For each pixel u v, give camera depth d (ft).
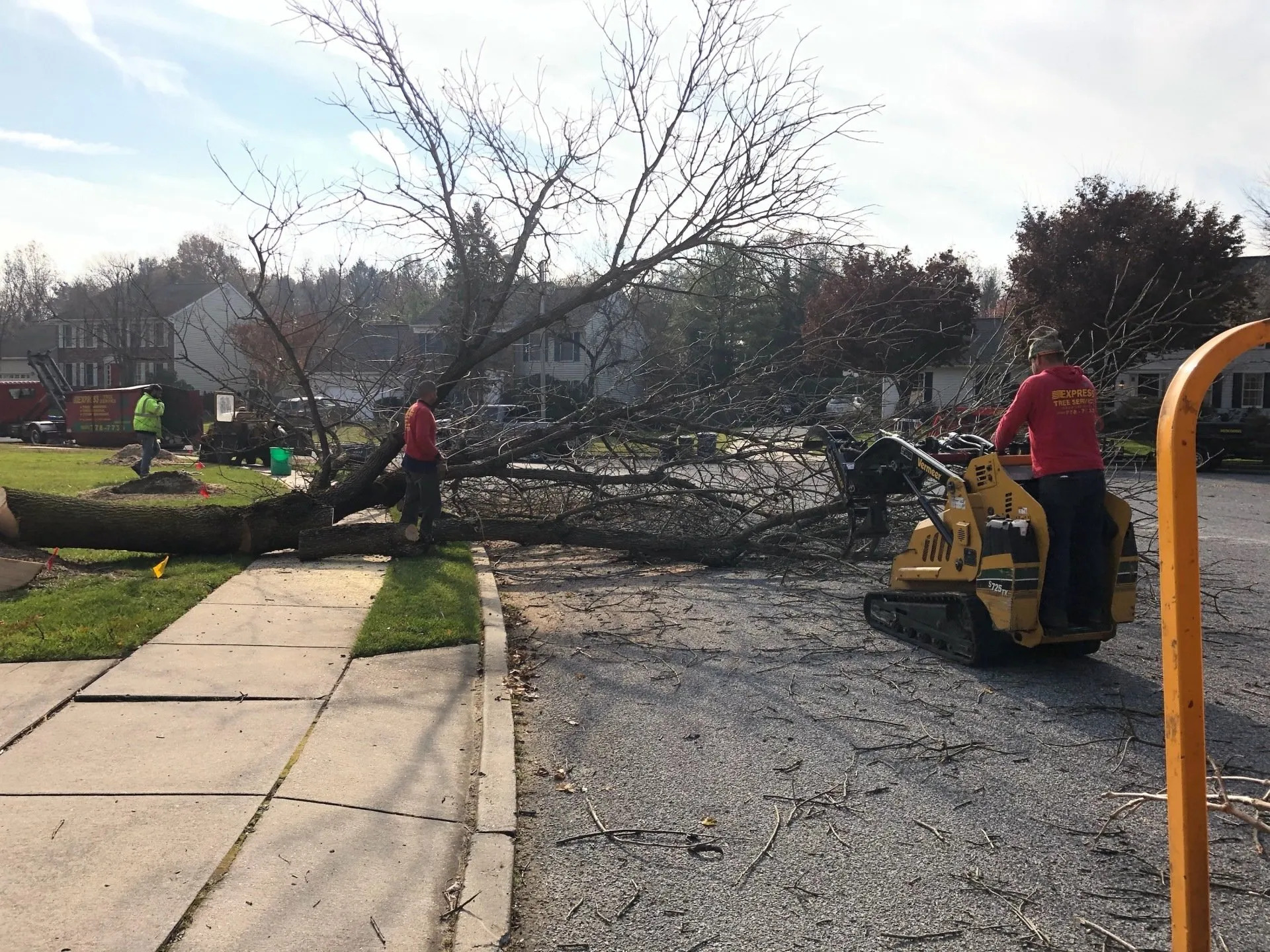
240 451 49.16
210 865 12.02
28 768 14.74
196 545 31.96
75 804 13.53
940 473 22.59
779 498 34.68
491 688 19.57
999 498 20.88
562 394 41.73
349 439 45.11
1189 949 7.46
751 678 21.38
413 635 22.85
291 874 11.94
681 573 33.91
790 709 19.25
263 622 24.04
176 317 140.56
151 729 16.62
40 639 21.35
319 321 36.37
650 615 27.40
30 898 11.05
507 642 23.61
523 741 17.42
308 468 52.42
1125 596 20.47
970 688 20.56
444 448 37.65
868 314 40.93
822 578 32.32
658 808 14.69
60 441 131.95
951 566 22.33
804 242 33.81
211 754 15.57
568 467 36.45
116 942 10.30
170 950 10.24
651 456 36.81
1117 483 42.63
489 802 14.28
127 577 28.73
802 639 24.70
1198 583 7.41
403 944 10.64
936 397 40.86
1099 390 35.73
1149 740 17.46
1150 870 12.78
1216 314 91.35
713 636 25.00
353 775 15.01
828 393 36.22
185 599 25.90
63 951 10.09
